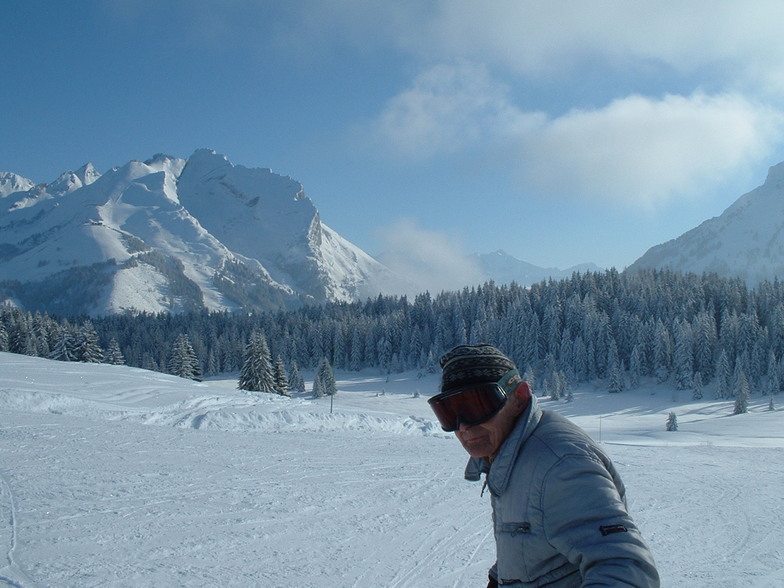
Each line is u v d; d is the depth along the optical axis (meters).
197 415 15.43
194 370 50.19
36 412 13.95
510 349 88.06
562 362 81.94
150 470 9.20
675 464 13.50
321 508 7.97
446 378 1.57
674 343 77.94
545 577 1.49
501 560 1.60
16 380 18.34
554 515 1.43
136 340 109.75
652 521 8.35
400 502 8.60
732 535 7.66
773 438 35.19
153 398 18.06
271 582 5.41
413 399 69.31
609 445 17.05
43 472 8.53
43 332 71.19
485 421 1.51
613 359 76.44
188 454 10.72
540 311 95.19
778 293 90.00
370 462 11.44
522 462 1.51
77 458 9.55
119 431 12.38
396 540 6.89
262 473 9.76
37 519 6.59
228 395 19.84
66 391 17.28
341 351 104.25
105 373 23.12
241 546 6.28
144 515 7.01
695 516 8.65
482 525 7.57
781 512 8.91
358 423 17.23
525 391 1.62
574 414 64.25
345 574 5.75
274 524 7.11
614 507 1.40
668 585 5.85
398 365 98.50
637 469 12.70
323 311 137.62
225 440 12.66
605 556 1.33
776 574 6.15
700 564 6.49
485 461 1.73
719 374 69.56
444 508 8.38
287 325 119.25
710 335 75.44
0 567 5.25
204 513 7.30
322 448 12.77
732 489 10.66
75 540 6.02
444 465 11.49
